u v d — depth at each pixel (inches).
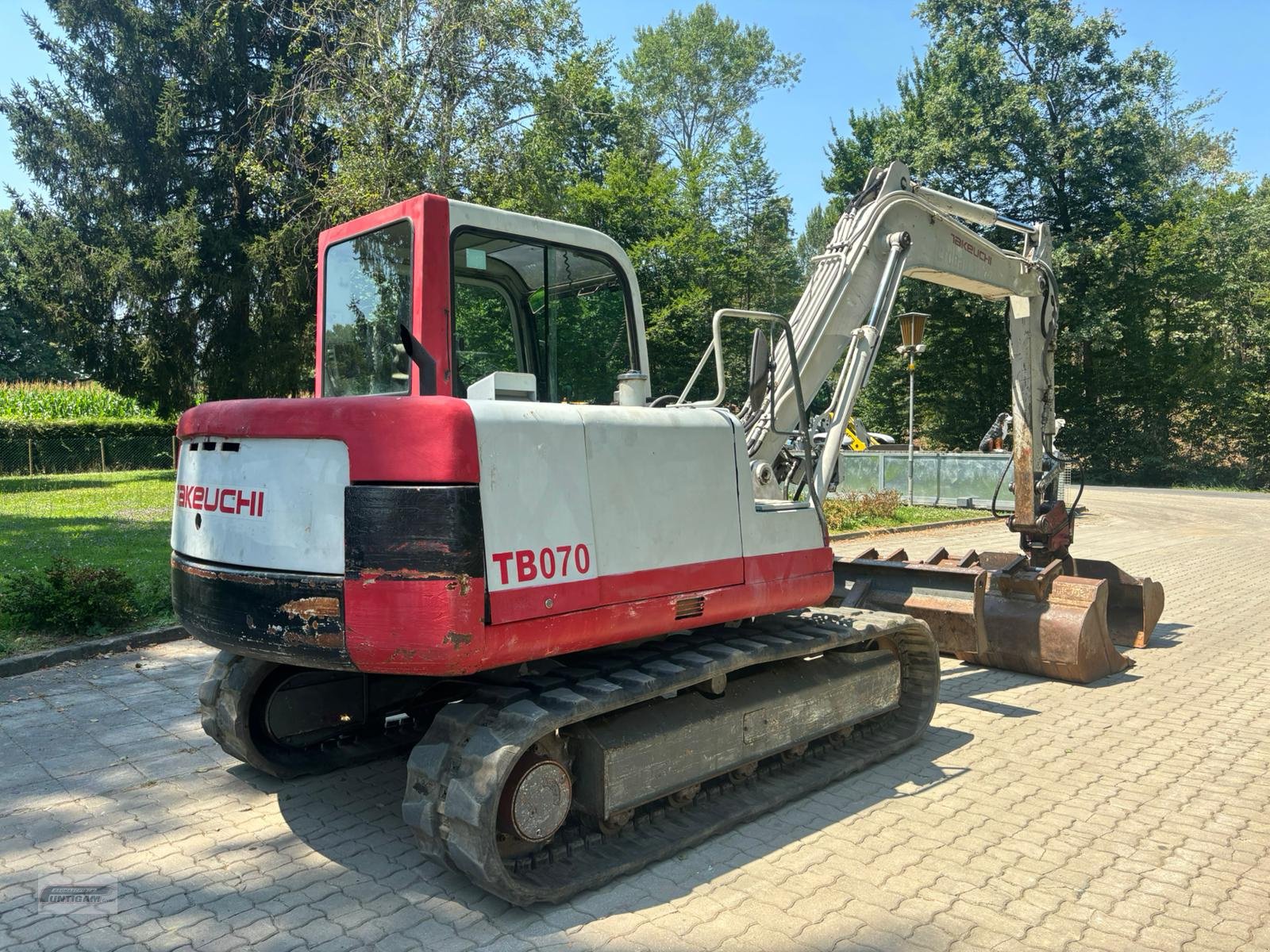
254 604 124.6
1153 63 1182.3
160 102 823.1
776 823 150.5
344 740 180.2
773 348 204.7
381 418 115.6
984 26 1212.5
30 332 1831.9
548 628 119.8
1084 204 1209.4
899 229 219.6
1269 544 539.2
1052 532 269.4
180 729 198.1
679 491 139.6
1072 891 127.3
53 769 174.4
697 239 1262.3
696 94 1875.0
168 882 129.9
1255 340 1166.3
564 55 639.8
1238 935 115.6
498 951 111.1
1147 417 1231.5
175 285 826.2
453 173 585.6
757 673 165.0
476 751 117.6
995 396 1282.0
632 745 132.4
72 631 268.5
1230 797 162.6
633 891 127.0
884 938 114.5
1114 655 247.3
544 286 152.9
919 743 192.1
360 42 595.2
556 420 123.9
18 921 118.6
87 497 698.8
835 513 591.5
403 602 111.8
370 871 133.5
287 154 794.2
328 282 160.7
